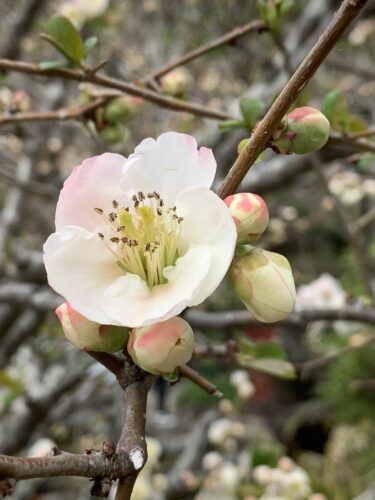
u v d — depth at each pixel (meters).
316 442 1.07
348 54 0.79
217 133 0.56
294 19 0.75
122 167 0.17
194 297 0.16
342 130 0.26
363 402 0.95
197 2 0.82
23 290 0.49
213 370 0.96
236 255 0.17
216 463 0.59
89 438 0.72
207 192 0.16
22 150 0.60
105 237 0.17
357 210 0.77
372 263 0.82
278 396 1.13
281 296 0.16
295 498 0.51
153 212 0.17
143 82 0.30
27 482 0.58
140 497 0.51
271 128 0.17
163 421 0.82
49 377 0.52
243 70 0.76
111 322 0.16
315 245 1.11
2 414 0.53
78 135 0.71
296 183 0.79
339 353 0.40
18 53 0.54
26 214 0.71
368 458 0.85
